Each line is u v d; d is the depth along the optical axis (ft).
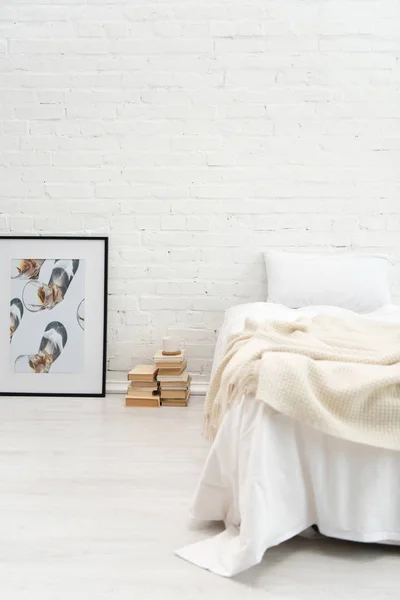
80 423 10.27
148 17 12.21
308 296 11.29
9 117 12.37
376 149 12.22
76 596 5.07
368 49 12.12
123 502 7.04
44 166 12.44
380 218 12.29
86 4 12.21
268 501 5.57
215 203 12.39
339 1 12.07
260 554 5.38
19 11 12.23
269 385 5.83
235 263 12.46
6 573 5.44
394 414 5.83
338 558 5.81
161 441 9.30
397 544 5.98
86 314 12.40
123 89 12.32
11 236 12.42
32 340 12.38
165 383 11.51
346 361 6.52
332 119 12.22
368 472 5.82
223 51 12.21
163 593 5.15
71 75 12.32
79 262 12.42
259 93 12.24
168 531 6.31
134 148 12.39
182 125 12.34
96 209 12.50
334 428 5.68
